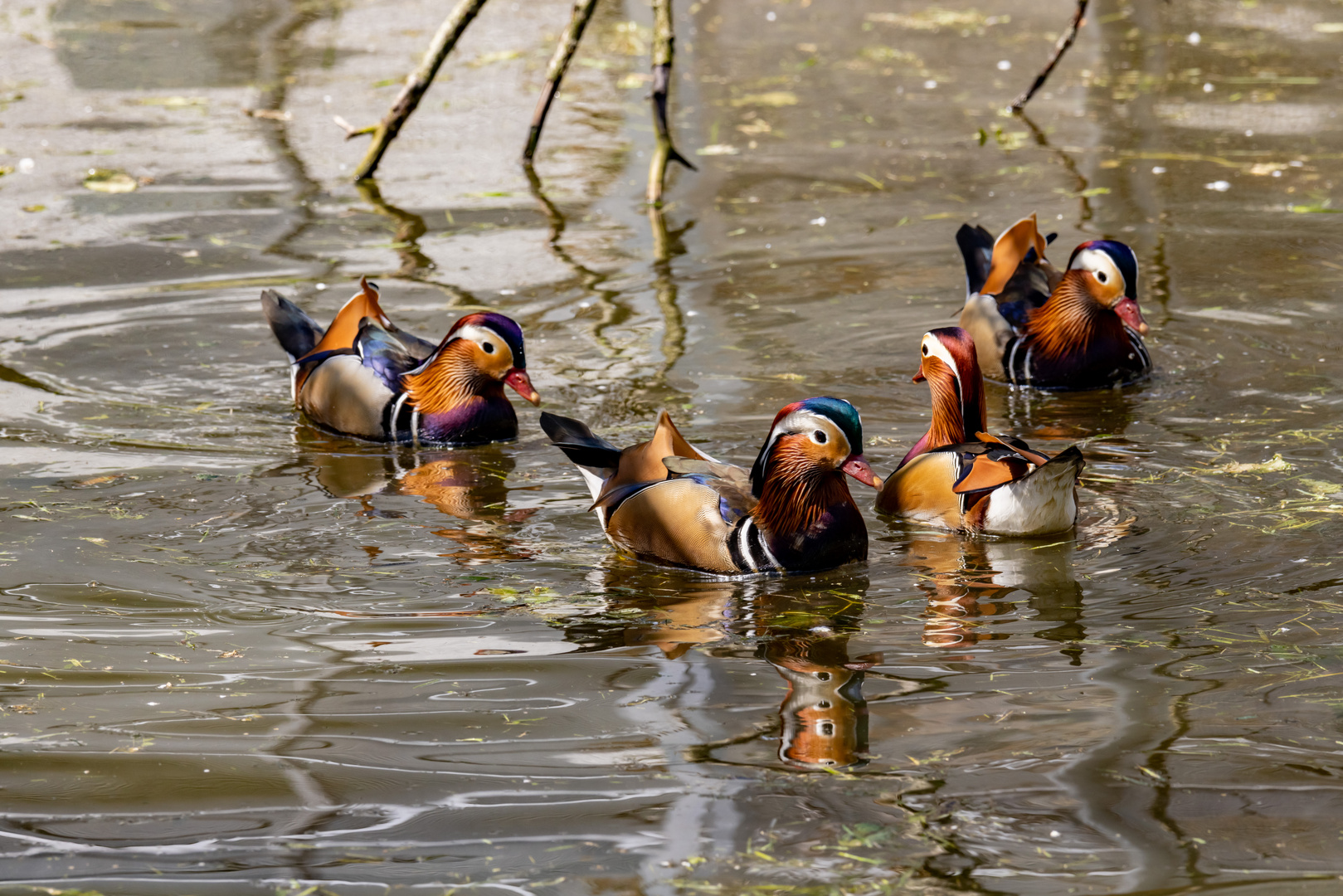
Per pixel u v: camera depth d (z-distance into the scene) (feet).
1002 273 45.24
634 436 38.88
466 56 90.94
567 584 30.86
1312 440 37.47
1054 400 42.22
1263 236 55.26
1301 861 19.84
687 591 30.55
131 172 66.13
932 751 23.21
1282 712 24.12
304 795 22.07
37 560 31.48
